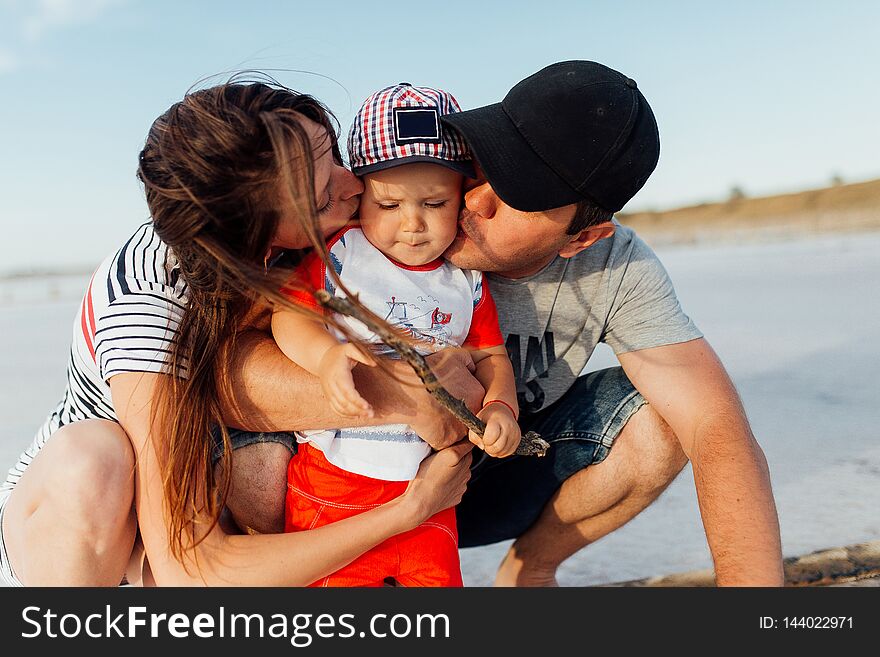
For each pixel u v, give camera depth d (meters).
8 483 2.12
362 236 1.97
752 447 2.00
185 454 1.74
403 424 1.92
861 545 2.43
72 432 1.78
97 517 1.75
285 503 2.03
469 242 1.97
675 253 10.78
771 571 1.85
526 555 2.46
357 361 1.80
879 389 3.96
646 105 2.03
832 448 3.26
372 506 1.92
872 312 5.65
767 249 10.28
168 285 1.79
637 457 2.23
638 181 1.96
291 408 1.84
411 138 1.83
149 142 1.76
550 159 1.86
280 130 1.62
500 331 2.16
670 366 2.14
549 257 2.10
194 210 1.65
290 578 1.76
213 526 1.75
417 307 1.95
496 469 2.38
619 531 2.82
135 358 1.73
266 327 1.99
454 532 2.04
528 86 1.96
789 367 4.40
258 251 1.74
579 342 2.25
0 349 6.30
